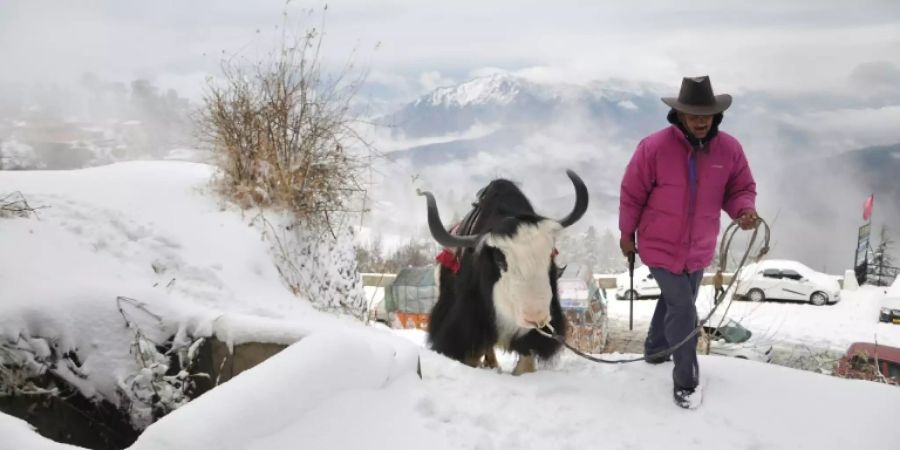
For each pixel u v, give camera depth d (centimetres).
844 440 388
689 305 445
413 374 412
